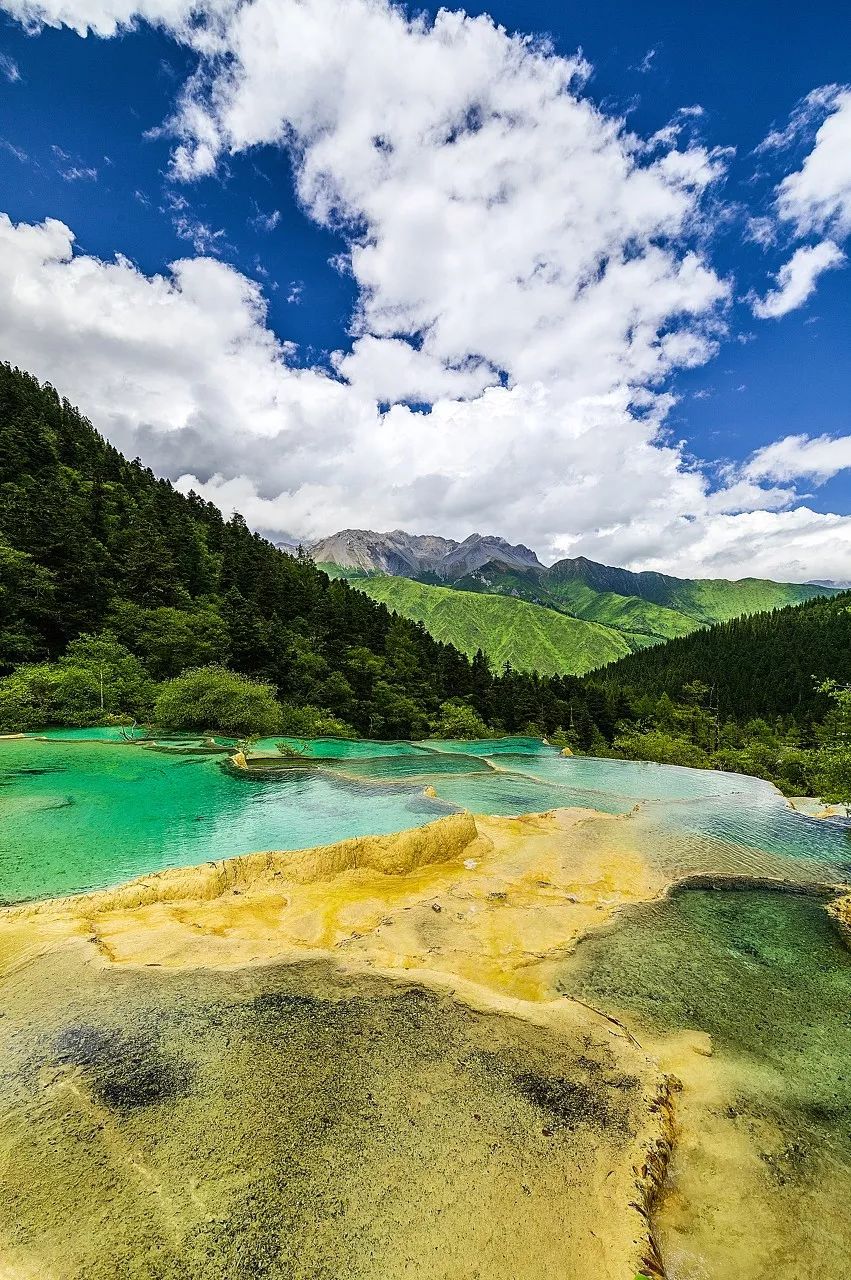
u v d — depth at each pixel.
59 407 83.56
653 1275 3.91
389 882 12.52
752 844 16.64
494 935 10.07
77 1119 4.89
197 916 10.03
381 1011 6.79
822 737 56.56
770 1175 5.22
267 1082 5.45
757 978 9.19
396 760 31.27
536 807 20.95
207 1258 3.70
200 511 84.38
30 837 13.98
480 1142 4.88
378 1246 3.87
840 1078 6.78
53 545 41.50
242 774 22.06
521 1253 3.92
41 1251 3.71
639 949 10.00
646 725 74.25
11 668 34.94
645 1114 5.50
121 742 27.33
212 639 46.12
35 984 7.11
